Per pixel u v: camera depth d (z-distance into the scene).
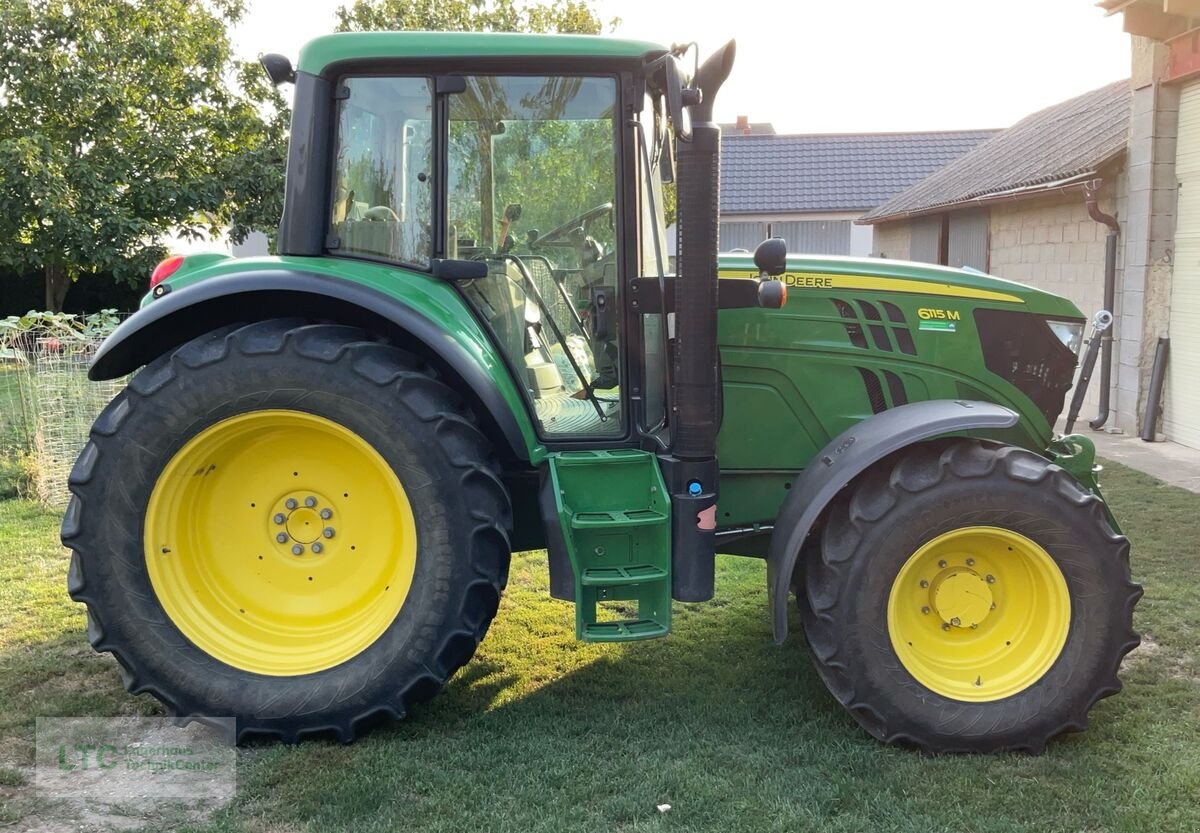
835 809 2.70
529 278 3.29
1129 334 8.66
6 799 2.77
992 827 2.60
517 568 5.04
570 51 3.11
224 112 13.90
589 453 3.23
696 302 3.02
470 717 3.30
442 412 3.02
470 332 3.17
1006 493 2.99
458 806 2.71
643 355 3.28
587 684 3.57
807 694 3.47
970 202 11.63
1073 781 2.84
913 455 3.11
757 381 3.56
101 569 3.04
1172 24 8.00
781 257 3.08
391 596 3.12
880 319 3.58
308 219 3.22
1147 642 3.92
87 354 6.70
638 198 3.24
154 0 13.41
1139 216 8.46
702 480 3.09
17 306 15.70
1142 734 3.13
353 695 3.04
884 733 3.04
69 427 6.45
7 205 11.98
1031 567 3.10
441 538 3.02
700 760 2.97
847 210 21.92
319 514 3.23
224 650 3.12
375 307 3.01
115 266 12.58
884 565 2.99
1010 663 3.11
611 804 2.71
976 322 3.62
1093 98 13.99
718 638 4.04
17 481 6.64
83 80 12.41
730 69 2.91
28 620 4.21
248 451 3.18
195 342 3.08
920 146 24.31
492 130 3.21
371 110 3.22
